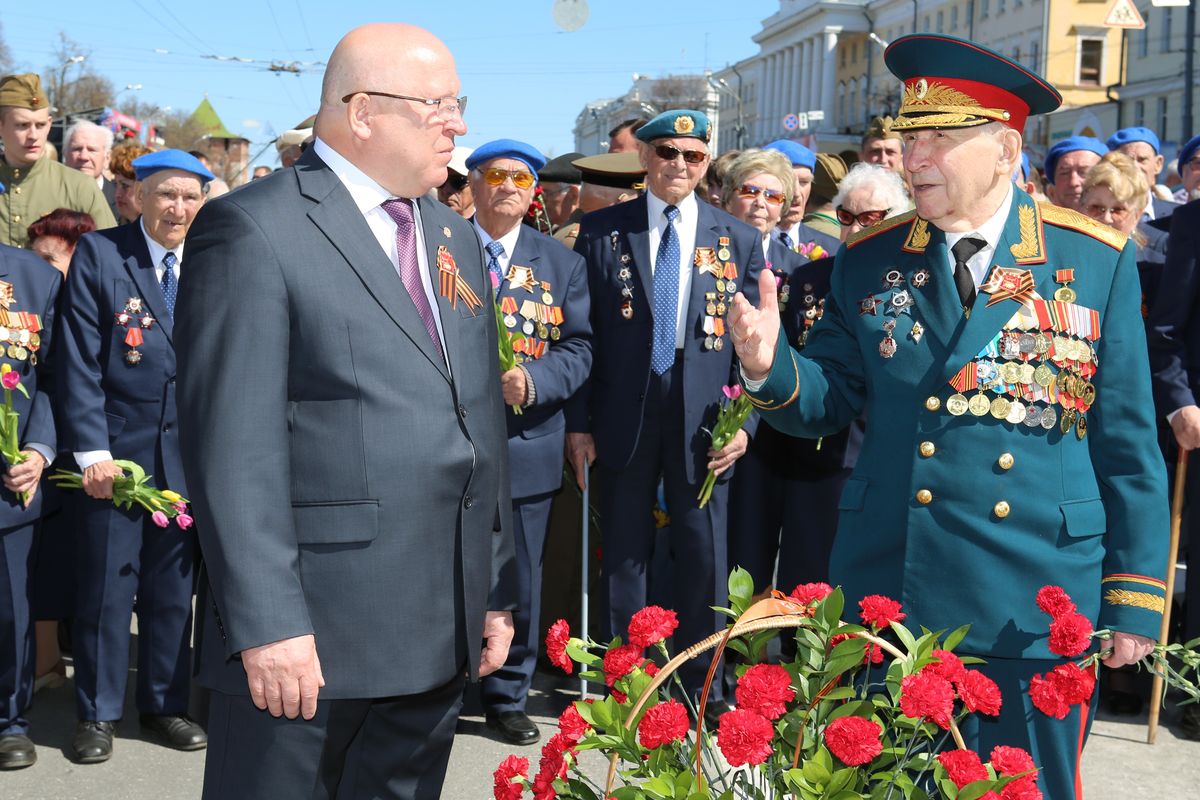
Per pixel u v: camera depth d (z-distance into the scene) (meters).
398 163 2.52
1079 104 50.41
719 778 2.31
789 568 4.96
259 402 2.34
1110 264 2.72
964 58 2.58
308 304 2.40
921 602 2.67
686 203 4.74
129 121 15.46
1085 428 2.72
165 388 4.45
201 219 2.45
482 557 2.61
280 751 2.46
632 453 4.70
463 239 2.77
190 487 2.35
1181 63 40.53
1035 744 2.66
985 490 2.64
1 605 4.26
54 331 4.48
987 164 2.64
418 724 2.67
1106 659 2.68
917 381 2.71
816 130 76.56
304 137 7.55
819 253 5.75
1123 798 4.19
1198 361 4.74
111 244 4.48
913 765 2.26
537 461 4.68
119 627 4.45
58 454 4.64
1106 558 2.71
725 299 4.67
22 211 6.52
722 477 4.69
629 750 2.21
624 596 4.78
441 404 2.51
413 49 2.52
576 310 4.75
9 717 4.30
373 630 2.43
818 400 2.79
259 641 2.26
